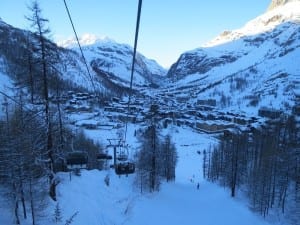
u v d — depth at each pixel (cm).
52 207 4097
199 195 8831
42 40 3612
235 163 8594
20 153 3722
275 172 7669
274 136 11119
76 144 7769
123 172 5844
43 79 3681
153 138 7738
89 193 5369
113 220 4981
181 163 13512
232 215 7294
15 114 4306
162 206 6931
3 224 3603
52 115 3922
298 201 7400
